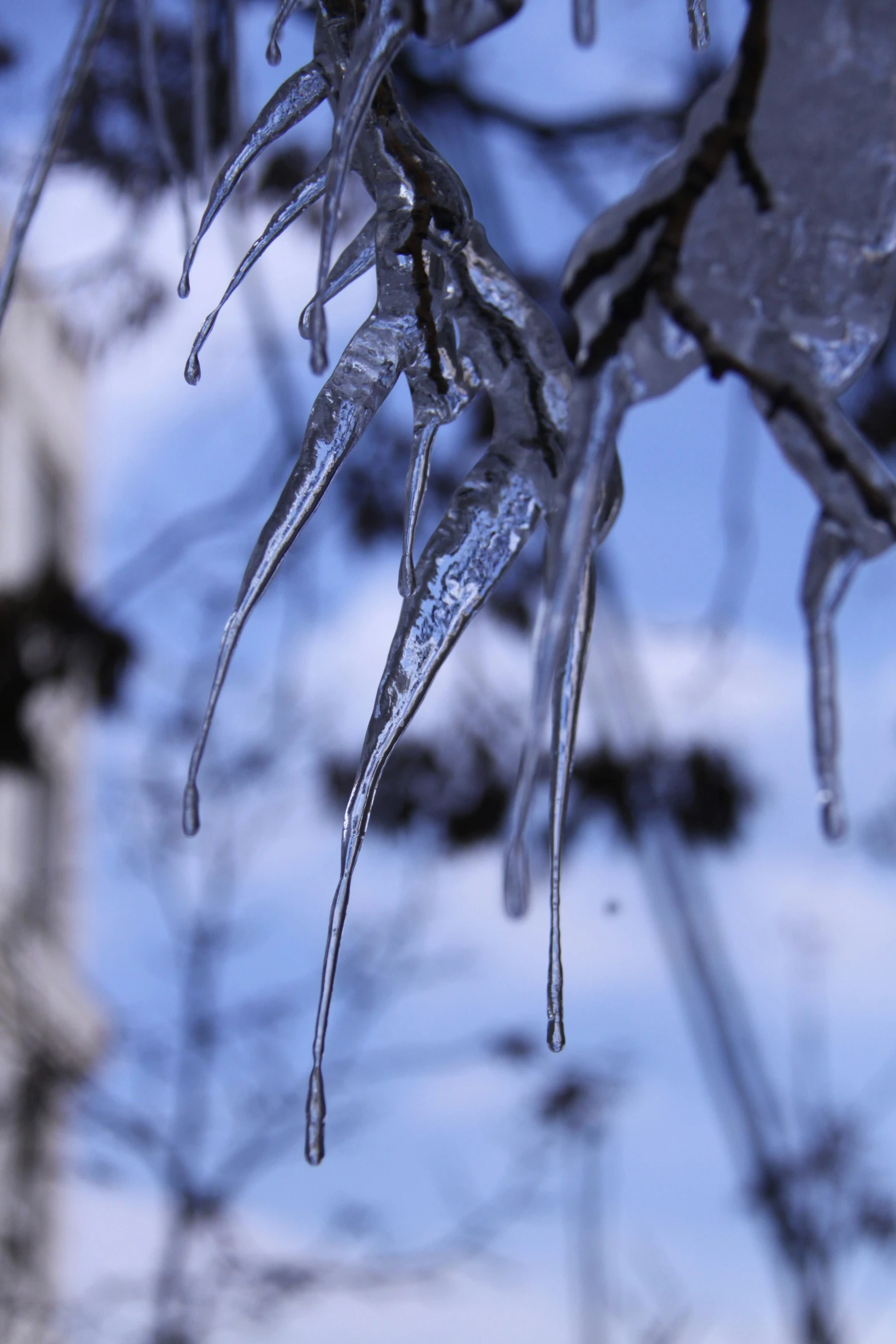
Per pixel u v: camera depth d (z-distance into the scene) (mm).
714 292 958
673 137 3930
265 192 3844
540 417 999
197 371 1002
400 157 1002
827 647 1012
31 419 10453
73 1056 6102
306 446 988
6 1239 6477
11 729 4773
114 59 3438
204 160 1178
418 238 1000
